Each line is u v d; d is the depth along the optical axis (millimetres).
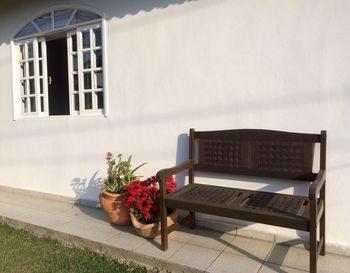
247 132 3105
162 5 3596
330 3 2783
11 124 5090
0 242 3424
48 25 4594
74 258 3047
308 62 2898
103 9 4039
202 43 3377
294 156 2896
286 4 2949
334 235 2895
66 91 5703
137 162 3898
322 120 2879
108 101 4078
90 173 4309
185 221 3410
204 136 3312
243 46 3164
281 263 2727
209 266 2666
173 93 3590
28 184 4980
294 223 2346
